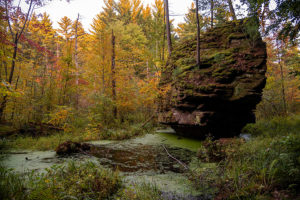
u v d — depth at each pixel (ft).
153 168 13.84
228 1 23.26
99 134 26.63
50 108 28.22
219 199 8.64
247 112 23.97
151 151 19.11
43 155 16.94
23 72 29.40
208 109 21.40
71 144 18.16
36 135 24.17
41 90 30.45
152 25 41.34
